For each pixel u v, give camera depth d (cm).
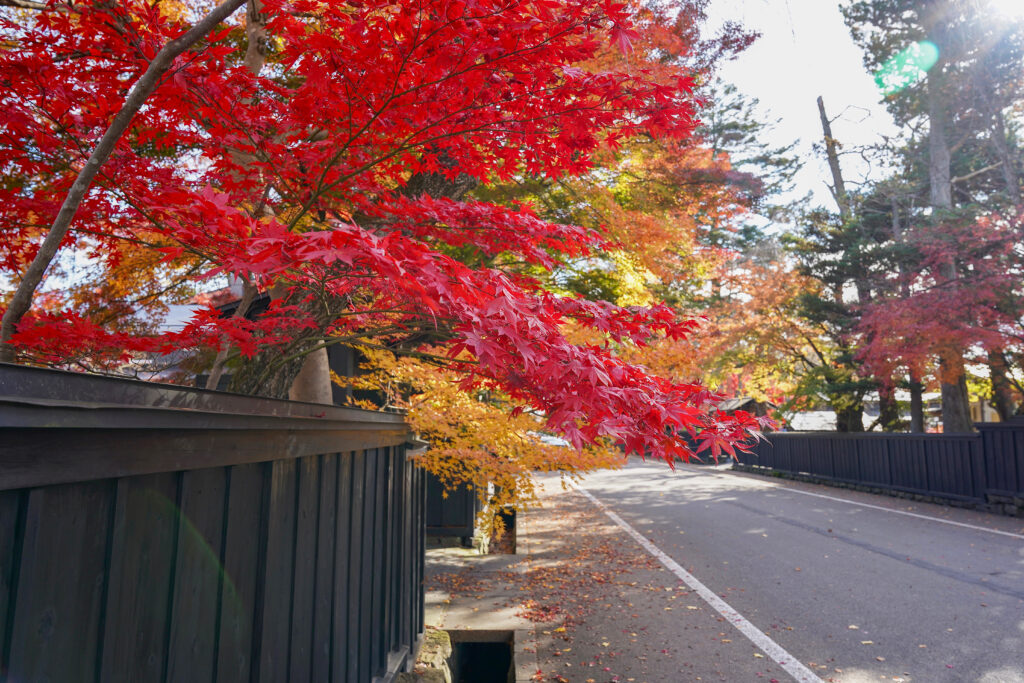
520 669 465
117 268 523
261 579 200
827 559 801
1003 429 1191
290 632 225
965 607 581
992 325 1420
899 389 1978
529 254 293
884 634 520
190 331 304
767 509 1284
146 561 141
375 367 618
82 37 268
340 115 273
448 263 188
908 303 1456
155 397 134
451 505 956
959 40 1623
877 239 2012
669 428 239
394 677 387
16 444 99
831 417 3209
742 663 471
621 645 514
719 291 2381
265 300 758
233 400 171
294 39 241
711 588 685
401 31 217
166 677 147
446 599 639
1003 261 1417
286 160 300
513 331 199
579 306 249
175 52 219
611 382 220
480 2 205
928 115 1964
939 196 1828
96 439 120
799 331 2033
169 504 151
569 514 1279
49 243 225
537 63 228
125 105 218
